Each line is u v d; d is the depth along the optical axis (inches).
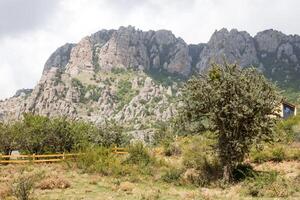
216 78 1012.5
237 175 1042.1
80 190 901.8
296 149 1245.7
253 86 972.6
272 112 992.9
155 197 824.9
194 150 1320.1
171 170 1135.6
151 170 1182.9
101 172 1170.0
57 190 892.0
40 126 1537.9
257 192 868.6
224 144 1011.3
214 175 1077.1
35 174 1051.9
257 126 960.9
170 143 1520.7
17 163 1325.0
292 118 1628.9
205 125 1028.5
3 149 1508.4
